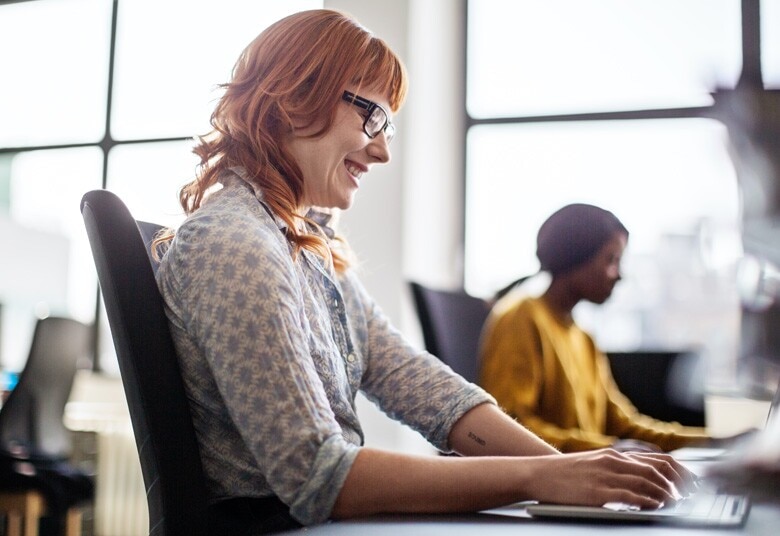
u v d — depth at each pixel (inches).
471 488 30.5
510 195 143.3
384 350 47.5
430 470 31.2
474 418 44.4
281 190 40.9
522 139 143.4
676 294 128.2
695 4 136.4
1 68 176.6
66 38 173.3
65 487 130.6
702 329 100.8
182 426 35.2
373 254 136.1
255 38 43.6
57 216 170.2
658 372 96.3
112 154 167.9
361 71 42.5
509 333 79.3
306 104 41.8
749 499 20.0
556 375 80.0
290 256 39.5
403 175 136.1
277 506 37.9
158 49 167.0
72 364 140.5
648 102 137.9
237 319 33.5
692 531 22.7
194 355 36.8
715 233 19.8
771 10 132.3
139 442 35.8
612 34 140.4
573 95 141.6
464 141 145.9
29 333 165.3
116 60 169.3
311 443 32.1
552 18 143.5
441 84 145.7
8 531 133.0
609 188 138.3
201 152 43.4
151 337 35.4
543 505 29.5
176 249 36.7
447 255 144.6
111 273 35.5
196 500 34.9
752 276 19.2
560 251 85.1
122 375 36.3
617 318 131.7
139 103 167.2
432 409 45.1
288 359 33.1
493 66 145.6
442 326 75.5
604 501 29.1
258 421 32.5
